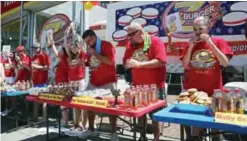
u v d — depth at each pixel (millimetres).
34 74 4492
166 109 1924
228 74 3799
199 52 2350
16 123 4301
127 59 2758
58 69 4047
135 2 4340
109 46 3062
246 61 3389
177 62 3904
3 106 5219
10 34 7168
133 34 2600
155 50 2578
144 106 2215
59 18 4852
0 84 4172
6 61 5250
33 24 6027
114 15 4602
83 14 4523
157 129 2621
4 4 6504
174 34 3938
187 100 1978
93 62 3244
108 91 2629
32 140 3605
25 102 4707
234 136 3416
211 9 3637
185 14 3846
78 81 3547
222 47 2268
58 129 3922
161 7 4082
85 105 2387
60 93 2762
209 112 1725
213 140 2631
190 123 1627
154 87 2430
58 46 4828
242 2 3393
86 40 3020
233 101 1656
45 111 4477
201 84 2344
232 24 3480
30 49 5477
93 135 3688
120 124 4148
